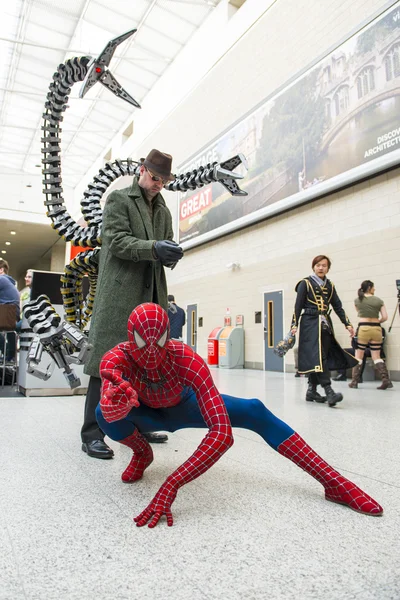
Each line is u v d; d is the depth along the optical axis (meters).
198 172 2.42
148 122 14.56
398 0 6.66
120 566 0.98
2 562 1.00
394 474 1.74
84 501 1.42
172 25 11.99
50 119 2.57
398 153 6.45
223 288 10.68
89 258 2.32
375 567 0.99
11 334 5.67
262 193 9.23
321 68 7.93
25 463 1.88
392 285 6.69
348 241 7.41
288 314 8.61
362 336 5.61
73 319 2.58
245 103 10.06
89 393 2.06
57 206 2.55
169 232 2.23
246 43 10.10
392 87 6.64
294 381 6.36
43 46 12.36
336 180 7.44
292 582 0.92
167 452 2.11
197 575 0.95
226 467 1.84
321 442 2.33
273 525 1.23
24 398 4.27
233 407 1.43
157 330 1.24
